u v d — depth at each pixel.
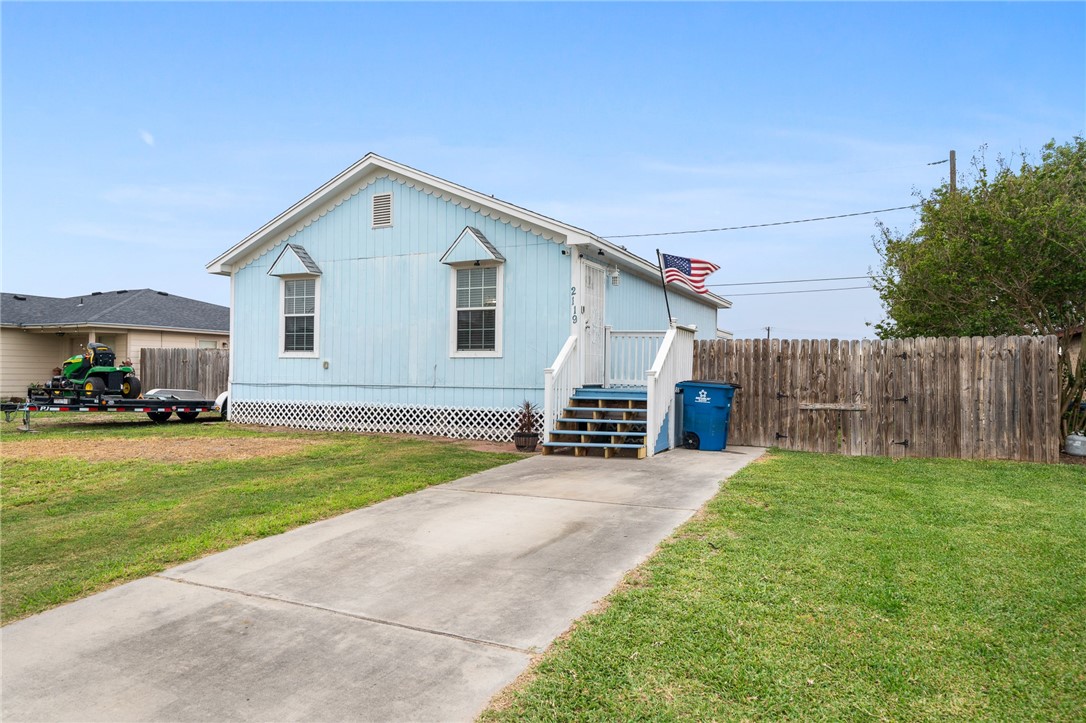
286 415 15.20
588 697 3.04
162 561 5.17
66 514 6.78
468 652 3.54
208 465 9.48
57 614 4.19
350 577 4.77
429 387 13.55
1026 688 3.05
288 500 7.12
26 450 11.13
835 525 5.79
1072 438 10.41
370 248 14.23
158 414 16.89
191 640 3.77
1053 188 11.16
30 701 3.12
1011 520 5.97
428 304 13.59
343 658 3.51
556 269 12.34
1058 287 10.55
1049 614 3.86
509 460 9.79
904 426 10.55
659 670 3.27
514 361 12.69
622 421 10.40
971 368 10.25
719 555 4.98
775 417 11.34
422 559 5.13
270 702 3.08
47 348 24.58
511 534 5.76
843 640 3.55
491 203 12.70
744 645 3.51
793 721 2.81
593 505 6.77
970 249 11.25
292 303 15.20
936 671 3.22
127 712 3.01
